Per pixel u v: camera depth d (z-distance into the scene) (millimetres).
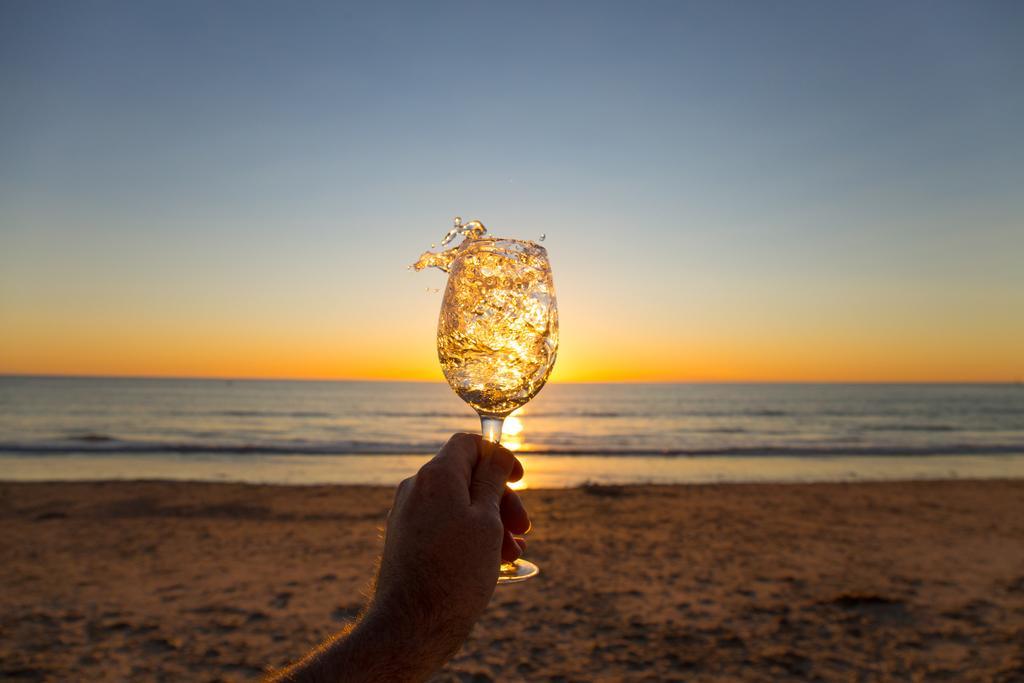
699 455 27891
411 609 729
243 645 5754
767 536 10117
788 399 116188
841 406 90375
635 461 25297
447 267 1249
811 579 7754
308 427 49031
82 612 6574
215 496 13828
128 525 10828
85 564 8383
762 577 7832
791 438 39875
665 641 5828
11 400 84938
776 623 6285
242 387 166000
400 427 50562
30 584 7496
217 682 5023
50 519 11281
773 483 17828
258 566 8305
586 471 21844
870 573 8023
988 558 8805
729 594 7168
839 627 6176
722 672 5211
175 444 31359
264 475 20047
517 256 1092
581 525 10891
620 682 5027
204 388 152375
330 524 10992
